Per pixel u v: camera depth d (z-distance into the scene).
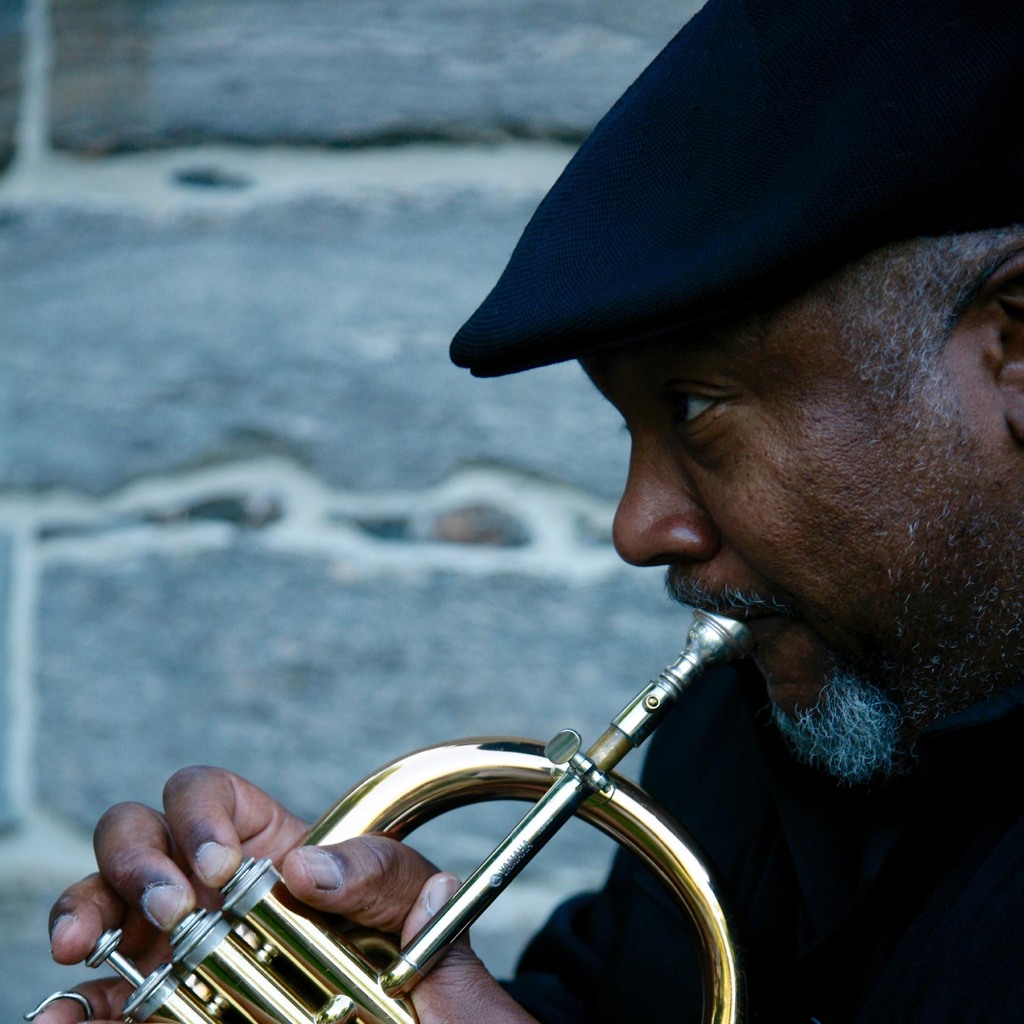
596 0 1.60
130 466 1.67
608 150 0.76
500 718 1.64
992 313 0.73
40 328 1.68
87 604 1.69
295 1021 0.76
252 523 1.67
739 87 0.72
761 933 0.95
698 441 0.75
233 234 1.66
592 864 1.65
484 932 1.66
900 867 0.78
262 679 1.67
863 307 0.70
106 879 0.83
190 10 1.65
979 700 0.78
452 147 1.63
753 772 1.03
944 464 0.73
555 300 0.72
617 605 1.63
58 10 1.66
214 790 0.87
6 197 1.68
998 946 0.73
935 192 0.69
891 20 0.70
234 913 0.77
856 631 0.77
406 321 1.64
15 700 1.70
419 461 1.64
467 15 1.62
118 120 1.67
